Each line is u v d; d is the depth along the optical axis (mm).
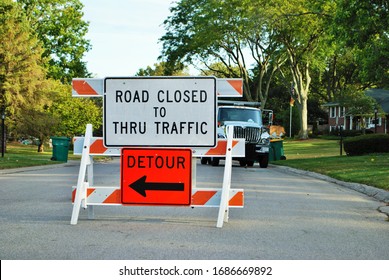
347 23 34469
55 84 58125
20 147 69812
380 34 34125
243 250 8539
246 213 12484
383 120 83625
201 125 10859
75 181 21141
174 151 10781
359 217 12125
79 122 63500
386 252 8516
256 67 101250
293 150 61688
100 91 11023
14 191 17094
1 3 53562
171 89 10883
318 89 112312
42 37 64875
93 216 11414
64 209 12891
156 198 10797
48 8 65188
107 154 11008
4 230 10094
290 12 59750
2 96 49031
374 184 18422
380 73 34375
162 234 9781
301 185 20062
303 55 71375
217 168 31453
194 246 8789
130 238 9398
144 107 10914
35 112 51656
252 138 33594
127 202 10852
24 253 8250
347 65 102000
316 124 101000
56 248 8594
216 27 63062
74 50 66688
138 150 10812
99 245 8820
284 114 101812
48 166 33344
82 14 67188
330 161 33344
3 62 49594
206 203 10820
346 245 9000
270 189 18250
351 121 87438
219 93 10859
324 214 12500
